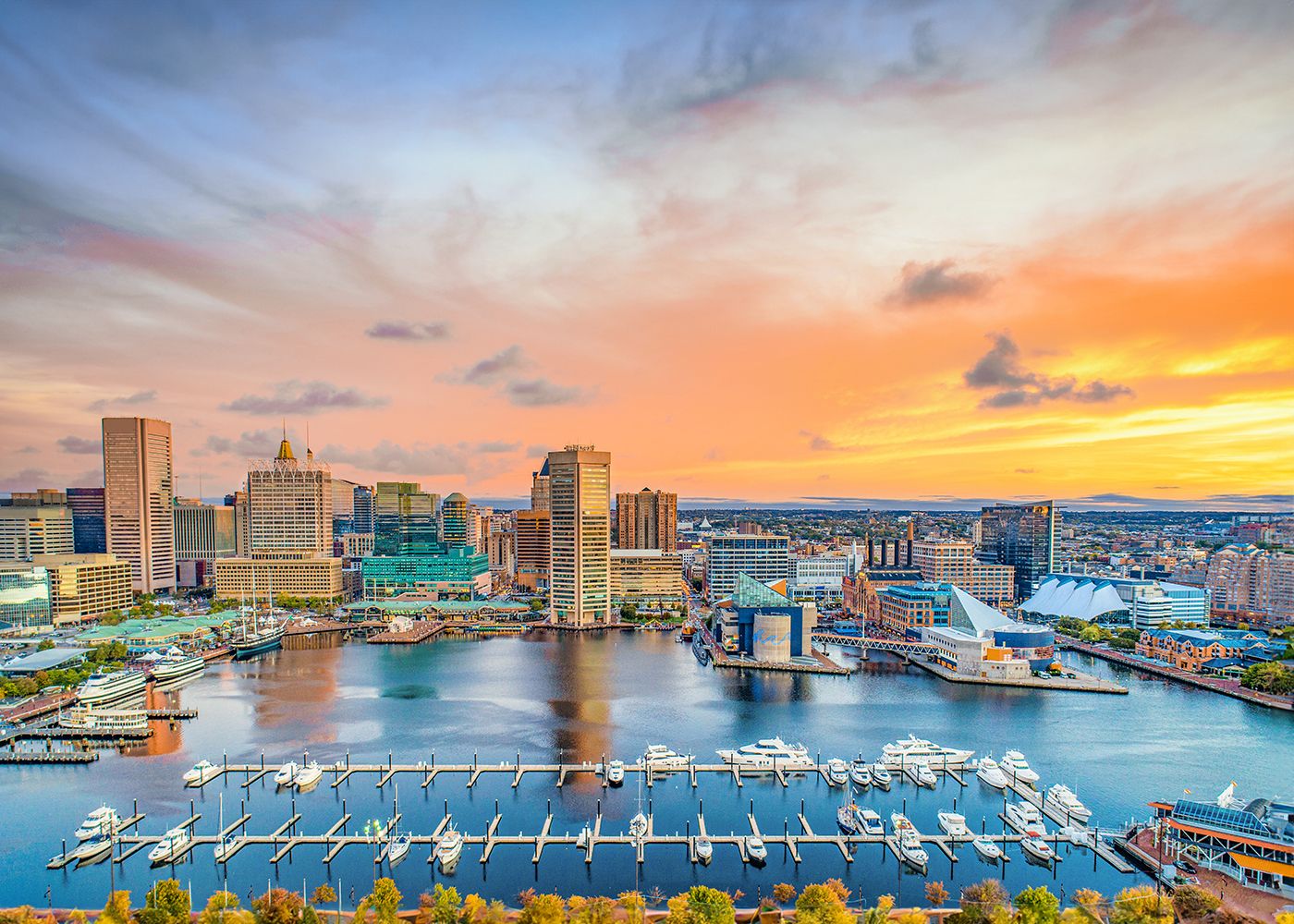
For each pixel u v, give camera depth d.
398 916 171.38
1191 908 164.50
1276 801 198.88
